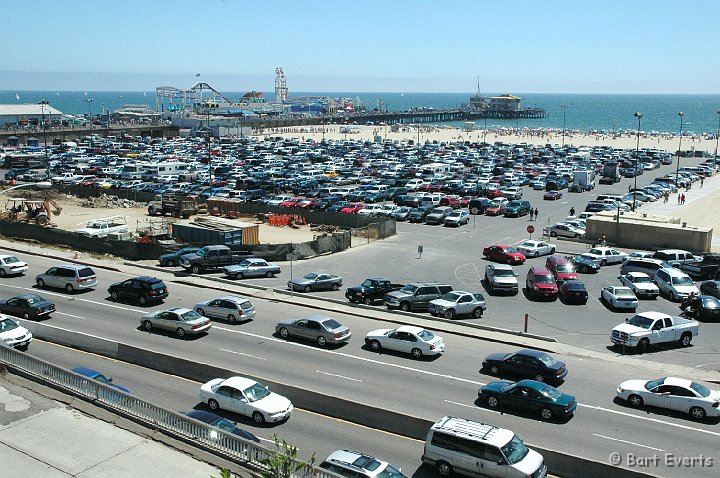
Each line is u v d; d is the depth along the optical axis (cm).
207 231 6150
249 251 5847
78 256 5891
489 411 2748
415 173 11881
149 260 5847
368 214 7931
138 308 4319
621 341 3606
